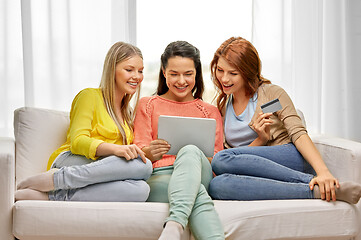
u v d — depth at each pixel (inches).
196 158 72.1
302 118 95.7
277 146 81.0
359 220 72.9
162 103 86.7
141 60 84.3
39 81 98.2
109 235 66.2
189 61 84.2
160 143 76.4
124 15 101.0
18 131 84.3
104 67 83.4
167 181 75.5
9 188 66.9
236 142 86.8
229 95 91.3
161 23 107.3
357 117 107.5
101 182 71.6
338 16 106.8
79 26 99.5
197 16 108.0
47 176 70.6
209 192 76.8
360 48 106.8
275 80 105.7
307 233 68.3
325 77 107.7
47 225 65.9
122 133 80.8
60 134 86.3
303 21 105.8
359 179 76.3
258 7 105.1
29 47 97.2
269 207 68.4
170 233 61.1
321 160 76.6
